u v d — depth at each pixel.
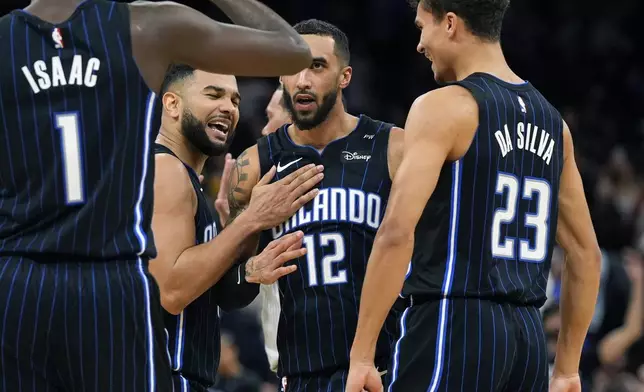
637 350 11.59
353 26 24.80
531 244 5.85
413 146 5.60
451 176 5.68
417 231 5.80
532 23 26.14
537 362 5.79
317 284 6.62
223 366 11.27
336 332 6.57
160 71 5.14
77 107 4.98
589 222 6.28
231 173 7.02
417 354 5.65
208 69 5.27
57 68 5.00
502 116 5.73
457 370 5.59
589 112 25.03
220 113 6.74
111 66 5.01
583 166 20.17
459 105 5.64
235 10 5.48
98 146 4.98
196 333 6.62
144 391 4.98
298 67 5.37
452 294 5.65
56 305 4.87
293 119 6.73
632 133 24.64
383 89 23.94
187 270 6.30
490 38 5.94
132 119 5.03
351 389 5.56
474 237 5.67
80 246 4.93
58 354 4.91
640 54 26.19
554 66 25.72
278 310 7.13
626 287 11.77
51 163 4.96
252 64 5.27
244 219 6.47
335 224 6.63
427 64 24.48
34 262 4.93
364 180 6.68
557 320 10.40
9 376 4.91
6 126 4.98
